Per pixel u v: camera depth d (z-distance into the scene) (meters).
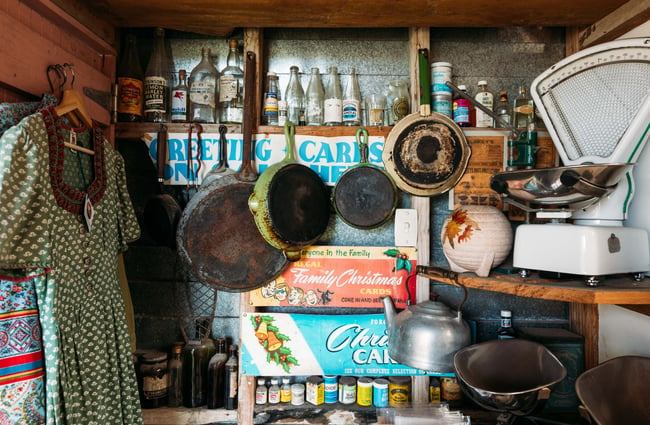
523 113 1.66
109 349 1.27
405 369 1.64
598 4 1.43
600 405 1.11
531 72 1.79
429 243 1.66
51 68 1.22
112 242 1.34
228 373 1.63
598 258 1.07
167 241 1.58
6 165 0.93
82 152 1.23
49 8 1.20
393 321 1.44
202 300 1.74
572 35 1.73
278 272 1.62
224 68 1.75
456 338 1.31
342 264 1.65
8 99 1.09
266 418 1.62
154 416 1.60
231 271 1.58
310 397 1.65
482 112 1.69
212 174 1.63
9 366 1.00
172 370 1.63
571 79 1.33
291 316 1.65
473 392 1.15
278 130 1.65
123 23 1.60
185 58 1.77
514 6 1.45
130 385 1.32
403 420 1.43
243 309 1.65
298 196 1.53
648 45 1.18
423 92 1.63
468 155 1.65
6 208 0.93
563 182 1.08
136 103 1.65
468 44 1.79
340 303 1.65
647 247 1.22
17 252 0.99
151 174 1.73
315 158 1.66
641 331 1.41
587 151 1.28
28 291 1.04
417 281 1.65
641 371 1.19
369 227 1.61
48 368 1.04
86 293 1.19
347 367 1.64
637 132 1.17
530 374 1.32
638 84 1.19
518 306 1.76
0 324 0.99
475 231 1.31
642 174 1.33
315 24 1.60
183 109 1.67
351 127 1.66
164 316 1.73
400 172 1.63
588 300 1.03
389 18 1.55
